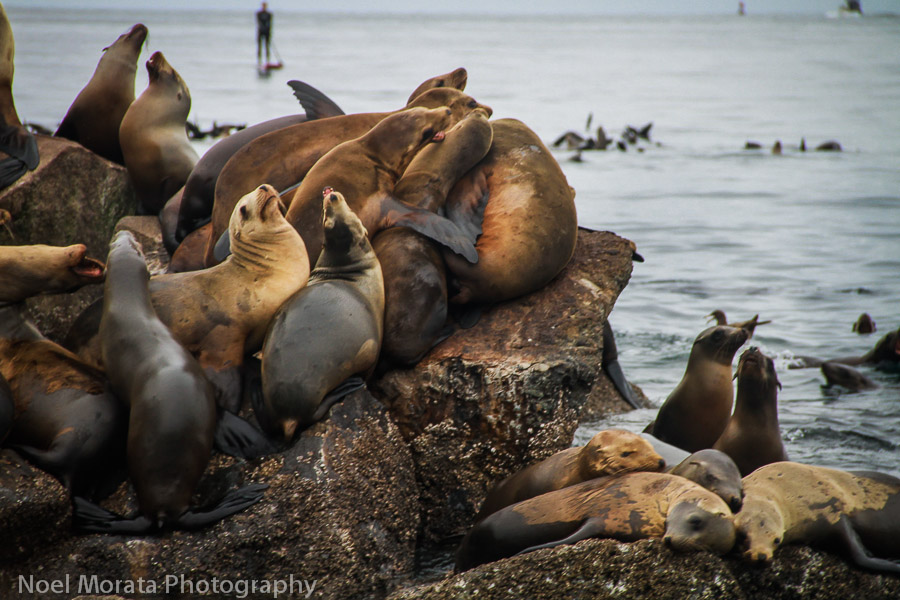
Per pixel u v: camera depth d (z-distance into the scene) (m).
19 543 16.59
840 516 17.52
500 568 16.22
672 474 17.55
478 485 21.84
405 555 20.27
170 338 18.17
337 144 25.72
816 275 47.66
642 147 105.12
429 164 24.08
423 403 21.67
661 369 34.38
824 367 33.50
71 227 28.44
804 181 80.00
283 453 18.52
